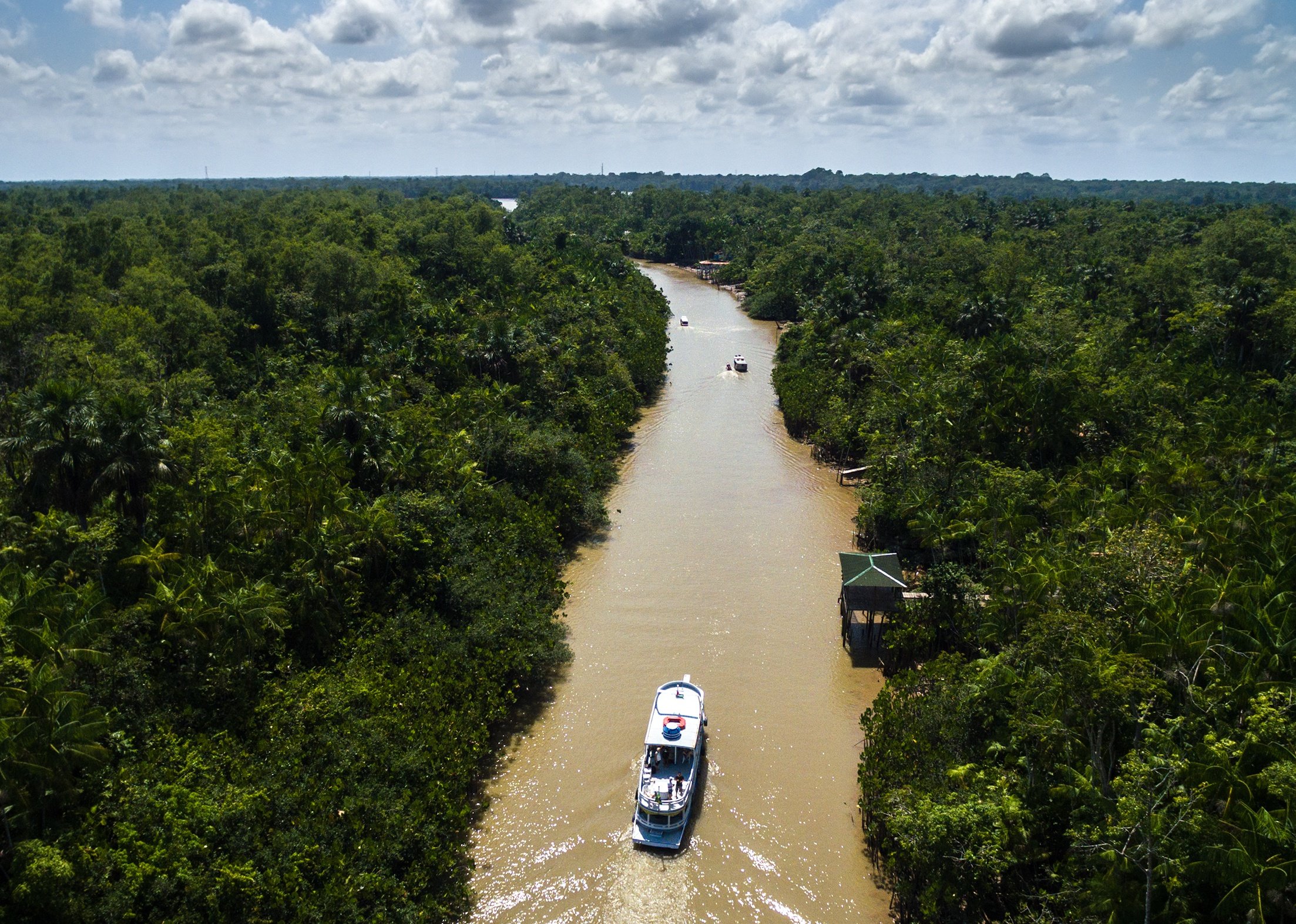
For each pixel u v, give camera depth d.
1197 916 20.66
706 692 39.66
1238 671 26.78
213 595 32.12
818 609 47.06
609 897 28.66
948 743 30.67
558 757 35.34
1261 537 36.06
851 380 74.75
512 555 45.28
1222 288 78.81
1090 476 47.84
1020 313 80.88
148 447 35.59
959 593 39.38
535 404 68.75
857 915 27.92
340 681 33.81
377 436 46.62
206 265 88.06
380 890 25.95
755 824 31.83
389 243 111.38
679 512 59.78
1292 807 20.31
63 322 60.34
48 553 33.53
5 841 23.45
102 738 27.61
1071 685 24.56
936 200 196.88
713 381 94.81
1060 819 26.11
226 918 23.77
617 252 149.00
